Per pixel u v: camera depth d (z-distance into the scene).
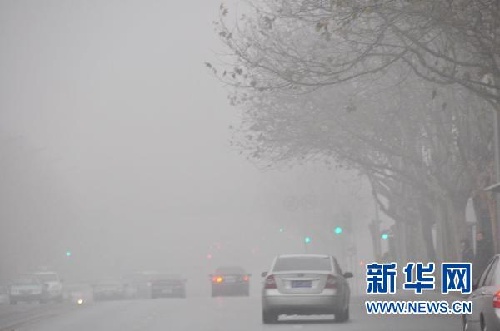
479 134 74.31
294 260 55.34
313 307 53.53
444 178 80.81
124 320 61.25
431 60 67.38
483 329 35.38
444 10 48.47
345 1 49.25
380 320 56.69
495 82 53.88
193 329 52.47
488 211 77.56
